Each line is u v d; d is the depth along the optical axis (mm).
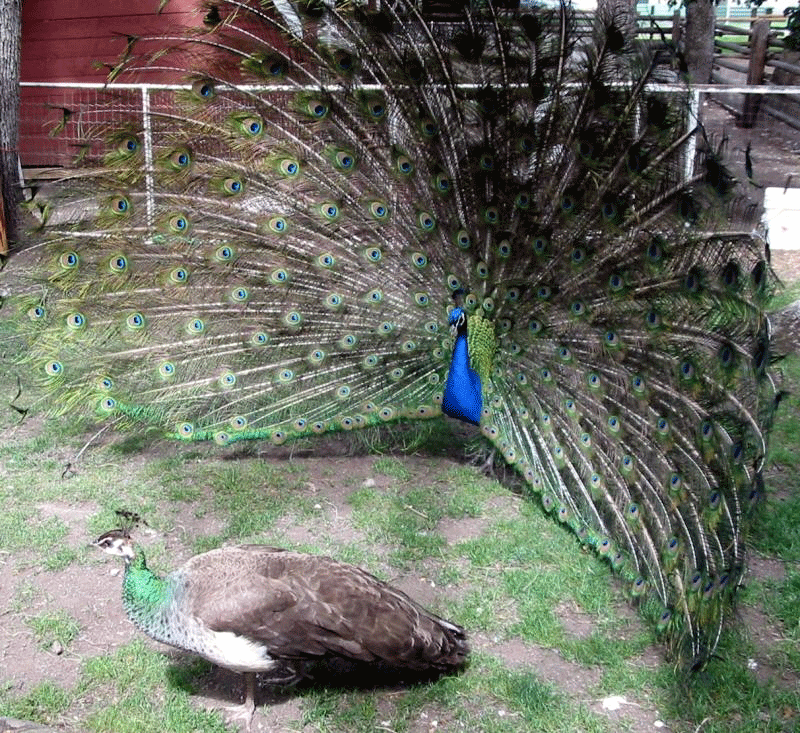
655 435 2762
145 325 3248
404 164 3205
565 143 3072
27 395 3768
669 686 2398
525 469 3018
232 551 2240
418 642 2238
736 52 11172
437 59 3160
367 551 2914
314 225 3275
